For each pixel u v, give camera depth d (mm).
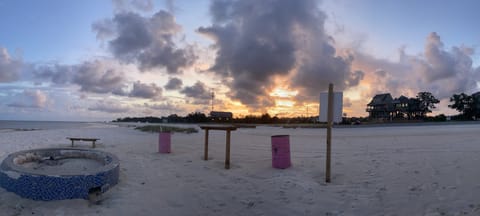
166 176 6508
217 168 7426
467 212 3668
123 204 4496
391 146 10969
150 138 16438
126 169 7086
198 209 4445
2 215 3918
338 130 26750
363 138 15328
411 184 5176
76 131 21625
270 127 37062
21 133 18250
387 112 60188
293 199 4816
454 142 11484
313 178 6109
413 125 36125
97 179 4754
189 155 9648
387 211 4047
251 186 5656
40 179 4422
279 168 7121
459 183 4930
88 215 4012
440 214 3721
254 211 4352
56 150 7156
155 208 4438
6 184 4754
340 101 5754
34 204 4305
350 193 4980
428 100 58875
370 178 5879
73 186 4496
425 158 7648
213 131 24891
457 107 57594
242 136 19188
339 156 8891
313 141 14289
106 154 6730
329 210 4262
